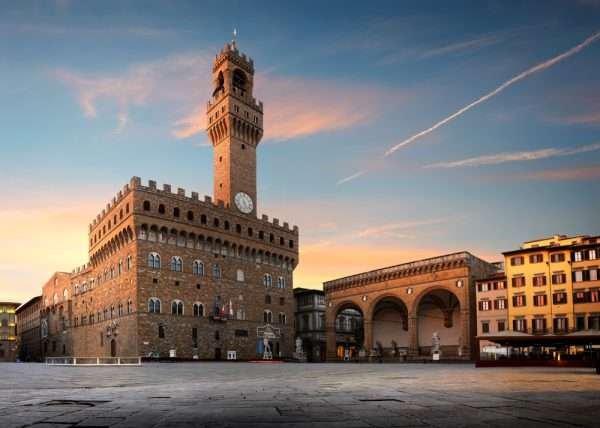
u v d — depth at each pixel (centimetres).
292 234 14475
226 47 13300
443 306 12769
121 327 11056
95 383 3350
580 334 6203
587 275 9506
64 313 14825
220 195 13100
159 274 10975
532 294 10012
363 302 13300
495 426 1214
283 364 10094
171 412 1544
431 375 4247
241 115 13250
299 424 1277
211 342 11700
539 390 2334
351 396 2091
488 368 6278
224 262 12388
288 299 14025
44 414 1493
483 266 12050
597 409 1560
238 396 2141
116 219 11519
